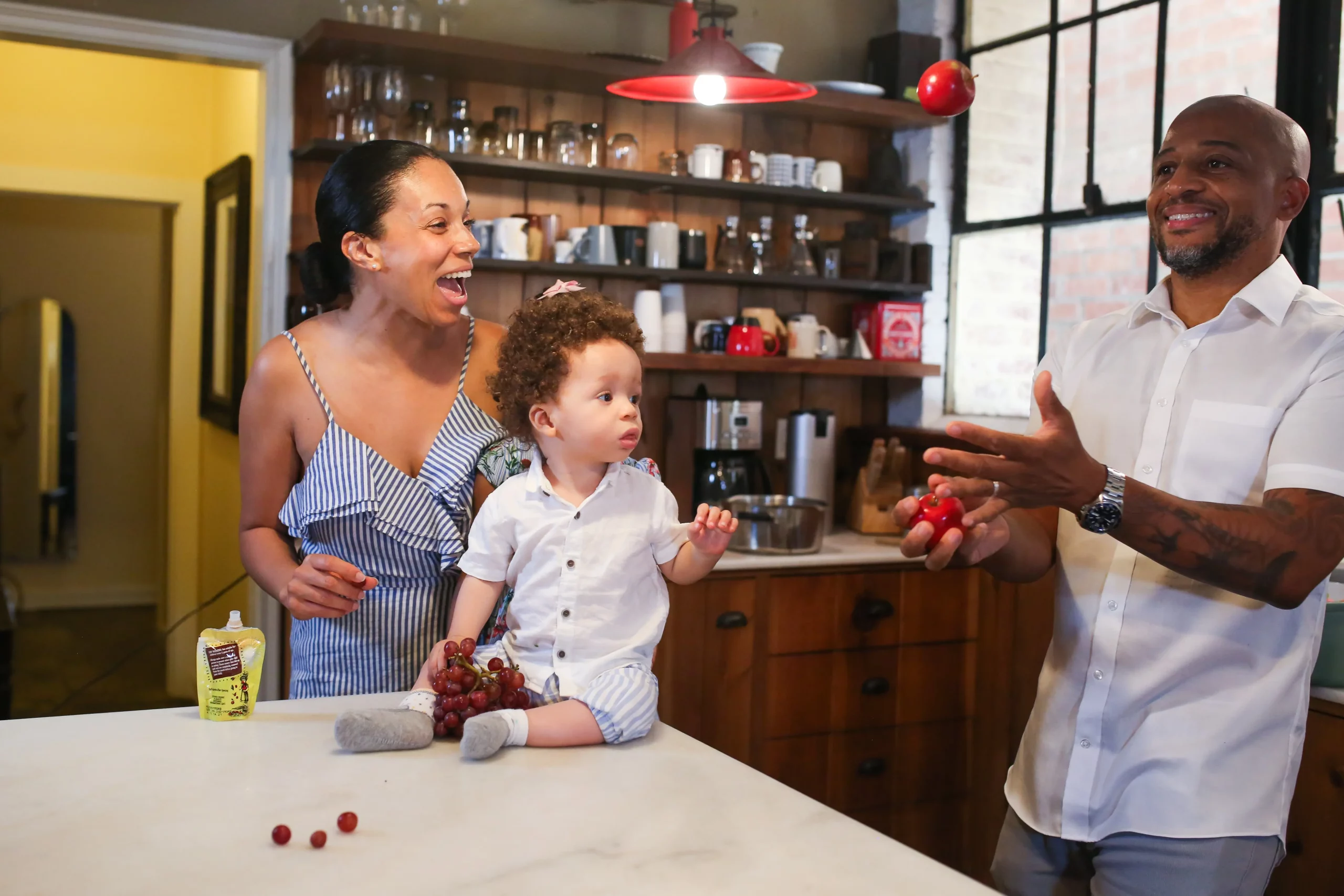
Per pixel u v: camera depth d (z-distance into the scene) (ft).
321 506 4.86
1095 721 5.11
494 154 10.27
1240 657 4.80
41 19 9.47
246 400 5.22
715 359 10.78
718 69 7.59
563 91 10.98
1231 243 4.93
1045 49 10.95
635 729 4.17
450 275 4.95
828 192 11.43
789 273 11.44
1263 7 8.76
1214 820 4.72
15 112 14.62
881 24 12.57
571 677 4.32
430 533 4.94
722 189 11.09
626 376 4.40
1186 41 9.47
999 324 11.50
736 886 3.00
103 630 19.10
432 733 4.12
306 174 10.29
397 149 4.99
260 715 4.41
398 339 5.17
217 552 14.75
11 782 3.64
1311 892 6.52
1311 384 4.71
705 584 9.41
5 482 20.61
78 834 3.25
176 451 15.65
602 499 4.48
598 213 11.18
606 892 2.95
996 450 4.19
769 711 9.73
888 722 10.24
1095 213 10.28
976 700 10.57
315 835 3.18
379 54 9.70
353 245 4.93
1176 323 5.21
